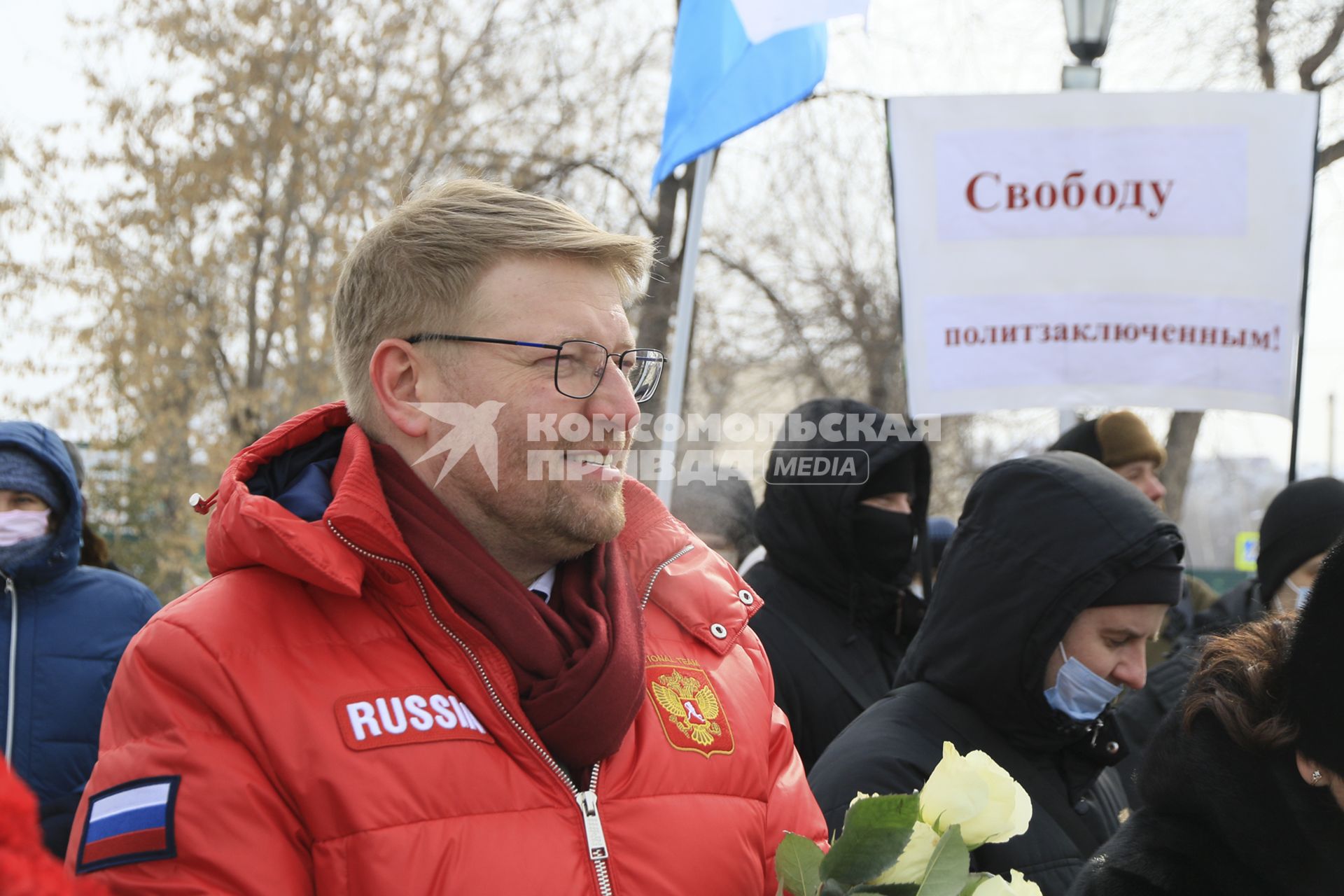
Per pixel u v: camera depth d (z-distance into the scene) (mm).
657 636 1819
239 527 1582
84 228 15023
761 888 1723
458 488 1694
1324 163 12828
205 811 1448
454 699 1584
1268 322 4141
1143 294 4172
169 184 14969
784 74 4027
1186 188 4148
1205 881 1673
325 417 1833
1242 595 4164
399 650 1603
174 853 1433
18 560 3242
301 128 14891
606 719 1573
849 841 1492
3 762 904
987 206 4199
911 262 4230
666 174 4145
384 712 1536
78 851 1474
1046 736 2277
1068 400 4191
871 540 3455
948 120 4211
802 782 1904
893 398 15531
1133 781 1855
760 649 1986
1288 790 1645
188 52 14805
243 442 15047
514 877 1487
